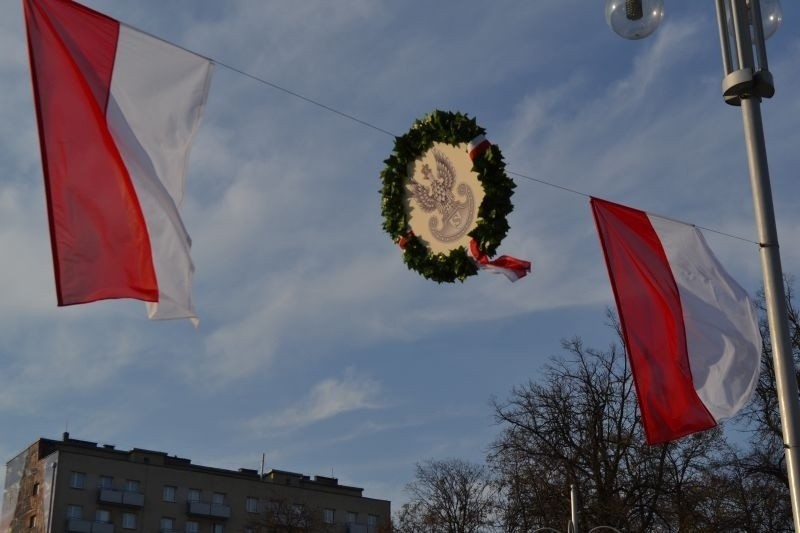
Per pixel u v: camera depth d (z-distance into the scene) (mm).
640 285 12211
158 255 10539
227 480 89312
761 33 10586
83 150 10539
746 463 33094
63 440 86625
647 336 12047
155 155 10680
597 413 34125
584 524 33188
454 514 49781
